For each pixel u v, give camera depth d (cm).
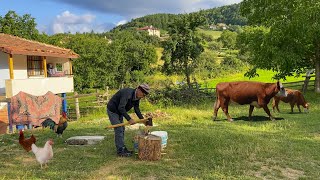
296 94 1605
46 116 1664
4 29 3744
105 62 4738
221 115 1582
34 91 1988
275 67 2512
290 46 2352
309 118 1399
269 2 2453
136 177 650
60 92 2269
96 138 978
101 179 636
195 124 1321
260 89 1359
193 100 2341
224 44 7975
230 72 5281
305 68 2894
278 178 670
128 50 5403
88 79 4509
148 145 762
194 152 834
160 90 2392
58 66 2980
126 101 764
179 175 660
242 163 749
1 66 2058
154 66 5838
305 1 2164
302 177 676
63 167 714
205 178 645
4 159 802
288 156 818
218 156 798
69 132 1200
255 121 1376
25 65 2198
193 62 3419
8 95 1819
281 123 1294
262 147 877
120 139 805
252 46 2538
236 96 1384
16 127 1644
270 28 2420
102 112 2172
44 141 1034
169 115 1645
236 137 1000
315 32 2208
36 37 3959
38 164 749
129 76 5147
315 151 865
